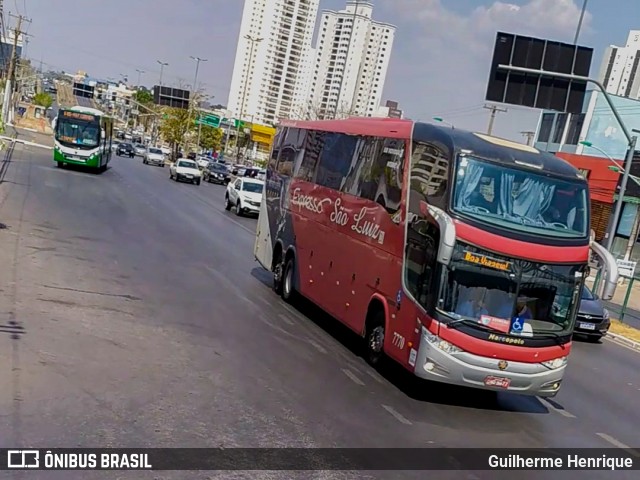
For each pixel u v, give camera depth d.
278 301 14.59
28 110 101.75
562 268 9.38
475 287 9.05
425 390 10.07
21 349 8.12
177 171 50.50
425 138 10.18
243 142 105.81
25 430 6.02
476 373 9.07
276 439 6.86
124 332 9.77
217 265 17.42
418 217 9.71
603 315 18.55
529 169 9.52
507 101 20.94
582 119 48.22
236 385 8.36
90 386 7.36
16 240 15.34
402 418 8.45
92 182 34.31
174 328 10.56
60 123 39.50
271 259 15.99
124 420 6.61
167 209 28.61
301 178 14.99
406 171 10.44
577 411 10.52
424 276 9.33
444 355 8.98
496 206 9.27
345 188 12.58
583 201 9.73
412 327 9.45
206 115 97.62
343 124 13.49
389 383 10.00
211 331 10.84
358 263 11.53
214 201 38.72
